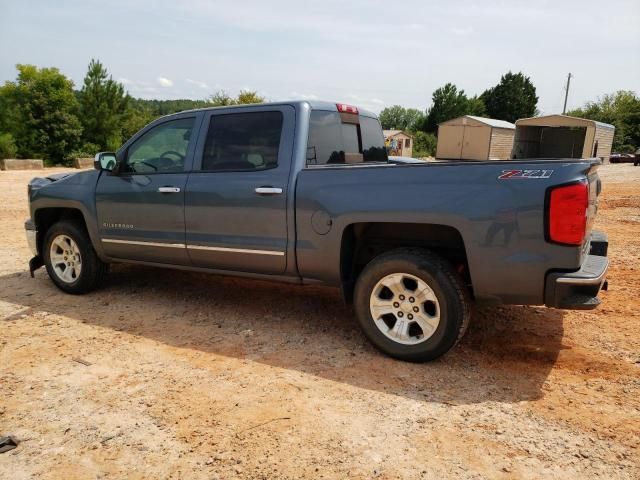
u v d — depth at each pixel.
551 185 3.15
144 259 4.95
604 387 3.33
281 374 3.53
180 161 4.66
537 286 3.25
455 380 3.43
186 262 4.68
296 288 5.61
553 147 35.84
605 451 2.63
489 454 2.61
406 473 2.46
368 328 3.80
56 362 3.72
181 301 5.18
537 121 33.12
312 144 4.22
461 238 3.67
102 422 2.92
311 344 4.07
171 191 4.55
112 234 5.00
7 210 11.20
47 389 3.31
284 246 4.06
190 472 2.48
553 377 3.48
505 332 4.29
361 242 3.98
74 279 5.34
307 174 3.96
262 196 4.09
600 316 4.66
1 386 3.36
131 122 42.66
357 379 3.45
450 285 3.45
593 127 30.95
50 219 5.72
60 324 4.51
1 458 2.60
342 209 3.75
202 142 4.54
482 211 3.32
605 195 14.74
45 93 37.66
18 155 36.53
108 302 5.14
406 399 3.18
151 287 5.65
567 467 2.50
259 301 5.17
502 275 3.32
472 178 3.39
